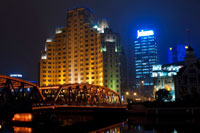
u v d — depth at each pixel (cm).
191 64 10900
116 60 14550
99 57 14825
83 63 15850
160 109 9588
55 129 6931
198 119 8300
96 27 16412
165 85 12125
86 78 15525
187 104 9100
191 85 10719
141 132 6456
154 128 6944
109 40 14975
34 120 7175
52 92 9181
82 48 16112
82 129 7125
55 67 16750
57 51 16912
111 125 8031
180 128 6675
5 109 5309
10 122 7031
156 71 12962
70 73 16225
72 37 16650
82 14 16750
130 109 10650
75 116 11181
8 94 5544
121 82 16100
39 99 7356
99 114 11219
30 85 6562
